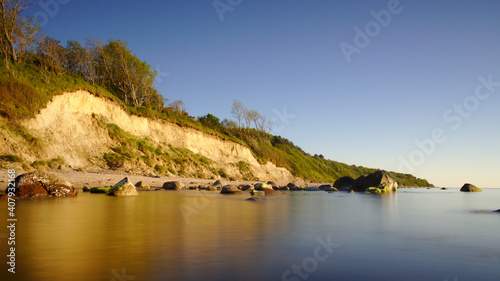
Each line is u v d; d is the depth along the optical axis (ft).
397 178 276.82
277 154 249.55
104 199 46.68
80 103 116.37
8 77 93.86
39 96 98.37
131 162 116.78
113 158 112.27
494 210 41.55
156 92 170.81
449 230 23.32
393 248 16.90
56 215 28.27
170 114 169.99
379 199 64.64
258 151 227.40
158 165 127.24
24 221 24.71
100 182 82.64
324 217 31.09
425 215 34.40
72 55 142.41
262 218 28.91
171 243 17.29
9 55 108.58
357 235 20.72
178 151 150.92
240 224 24.85
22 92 93.61
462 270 13.08
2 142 82.33
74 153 102.22
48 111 100.89
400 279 11.92
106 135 121.08
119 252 15.11
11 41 107.24
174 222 25.31
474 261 14.43
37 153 88.79
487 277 12.22
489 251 16.37
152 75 167.32
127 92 157.99
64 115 107.04
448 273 12.69
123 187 54.39
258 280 11.46
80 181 79.00
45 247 15.99
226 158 183.11
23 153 85.15
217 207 38.91
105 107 127.65
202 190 84.23
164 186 87.35
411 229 23.71
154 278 11.43
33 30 114.93
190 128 168.96
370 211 38.47
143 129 143.23
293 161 263.70
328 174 324.39
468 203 55.77
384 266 13.53
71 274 11.76
